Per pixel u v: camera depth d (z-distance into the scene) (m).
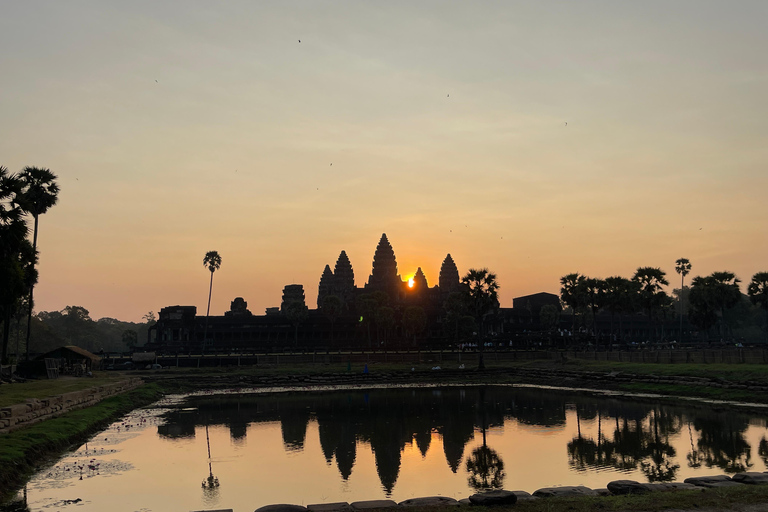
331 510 18.16
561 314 179.12
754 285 106.62
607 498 18.09
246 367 103.19
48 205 78.31
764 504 16.53
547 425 49.12
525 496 19.38
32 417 39.53
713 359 75.88
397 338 166.62
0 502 26.50
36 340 154.25
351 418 55.41
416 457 37.56
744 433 42.03
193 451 39.56
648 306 114.25
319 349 135.50
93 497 27.81
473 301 103.25
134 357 103.94
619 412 55.03
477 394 77.06
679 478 30.23
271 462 36.31
